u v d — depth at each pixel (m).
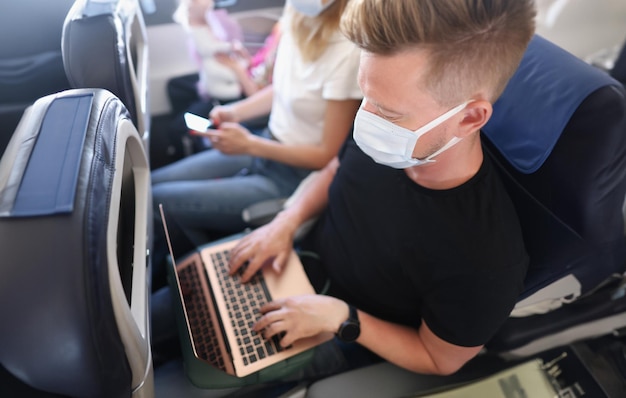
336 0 0.98
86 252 0.44
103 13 0.76
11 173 0.49
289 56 1.20
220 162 1.41
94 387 0.49
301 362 0.84
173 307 1.02
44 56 1.06
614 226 0.79
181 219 1.22
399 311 0.93
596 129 0.68
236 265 0.97
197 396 0.87
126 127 0.63
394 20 0.55
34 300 0.44
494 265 0.73
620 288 0.91
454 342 0.76
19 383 0.59
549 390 0.81
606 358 0.87
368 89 0.64
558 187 0.76
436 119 0.65
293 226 1.04
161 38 1.72
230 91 1.61
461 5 0.53
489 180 0.77
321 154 1.17
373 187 0.89
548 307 0.88
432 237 0.79
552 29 1.90
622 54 1.58
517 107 0.80
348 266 0.96
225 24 1.61
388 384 0.84
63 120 0.55
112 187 0.52
